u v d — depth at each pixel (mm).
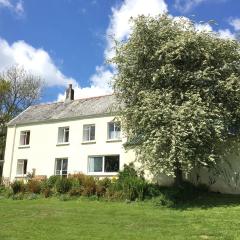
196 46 25438
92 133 37938
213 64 26141
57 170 39688
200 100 23875
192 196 26406
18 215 20422
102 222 18156
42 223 17859
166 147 23625
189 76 24969
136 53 26109
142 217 19625
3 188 33844
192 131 23156
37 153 41469
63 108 42750
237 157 27609
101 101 39750
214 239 14500
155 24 26172
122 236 14969
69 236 14898
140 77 26328
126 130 27172
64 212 21484
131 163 31828
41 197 29875
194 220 18594
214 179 28547
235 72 26500
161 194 25094
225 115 24969
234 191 27484
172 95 24922
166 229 16391
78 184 29484
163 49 25062
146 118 24297
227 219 18766
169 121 23609
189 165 23078
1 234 15203
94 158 37062
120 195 26625
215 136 24203
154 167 23766
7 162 43719
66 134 40062
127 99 27234
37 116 43500
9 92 56812
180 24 26812
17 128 44062
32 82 58500
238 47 26594
